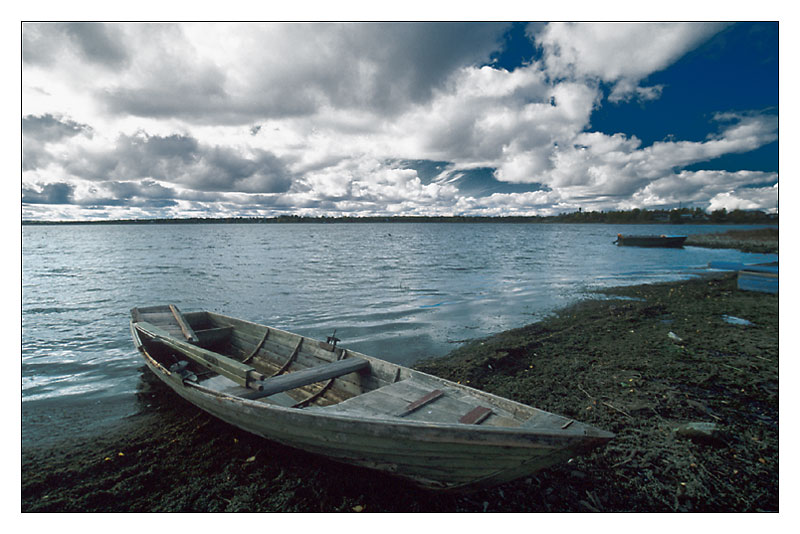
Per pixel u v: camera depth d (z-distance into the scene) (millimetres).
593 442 3920
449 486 4609
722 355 9445
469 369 9023
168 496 4852
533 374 8609
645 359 9273
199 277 25125
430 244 61281
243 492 4910
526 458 4062
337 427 4602
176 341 7957
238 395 5766
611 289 19594
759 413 6625
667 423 6320
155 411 7121
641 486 4875
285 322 13938
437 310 15453
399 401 5180
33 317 15055
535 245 57344
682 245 46562
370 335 12172
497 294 18625
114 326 13711
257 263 33531
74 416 6949
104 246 58625
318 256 40500
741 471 5109
